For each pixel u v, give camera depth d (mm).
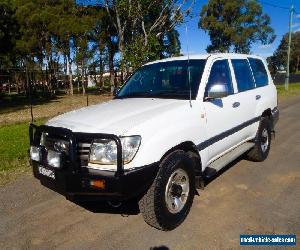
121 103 4578
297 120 11461
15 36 33688
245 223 4074
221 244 3658
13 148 8211
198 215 4305
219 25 47094
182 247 3625
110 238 3848
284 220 4117
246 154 6402
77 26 31953
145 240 3779
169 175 3795
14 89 49312
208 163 4707
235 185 5266
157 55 16406
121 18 21953
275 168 6055
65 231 4039
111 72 33625
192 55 5195
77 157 3588
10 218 4402
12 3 32344
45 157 3857
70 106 21906
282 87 33031
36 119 14383
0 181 5766
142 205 3785
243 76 5809
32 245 3771
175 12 19516
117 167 3396
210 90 4484
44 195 5117
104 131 3564
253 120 5898
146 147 3568
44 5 33469
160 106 4184
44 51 37375
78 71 39438
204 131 4438
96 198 3615
